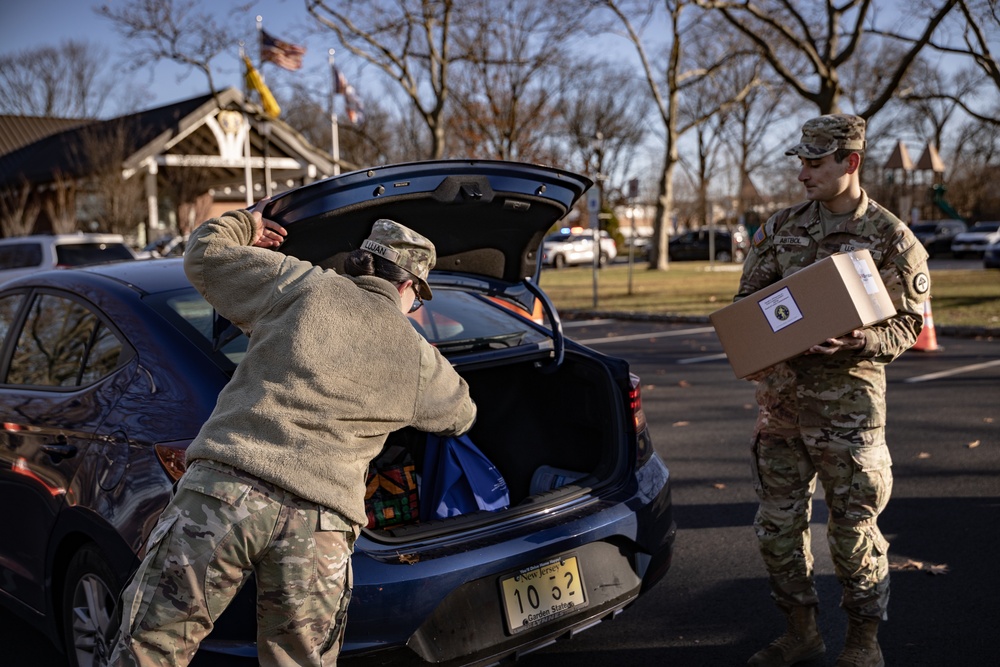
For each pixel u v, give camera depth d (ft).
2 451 10.79
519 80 88.94
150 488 8.69
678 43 92.12
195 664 8.21
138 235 97.30
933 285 61.93
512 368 12.09
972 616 11.71
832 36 57.88
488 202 10.13
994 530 14.70
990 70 43.45
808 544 10.56
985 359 31.35
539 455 11.93
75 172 98.32
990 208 178.70
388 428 7.55
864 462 9.69
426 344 7.86
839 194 9.87
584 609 9.35
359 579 8.11
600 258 127.95
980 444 19.77
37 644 12.15
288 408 7.14
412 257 7.97
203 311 10.27
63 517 9.67
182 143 107.34
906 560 13.58
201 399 8.93
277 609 7.13
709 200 193.77
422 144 142.00
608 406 10.77
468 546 8.77
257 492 6.97
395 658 8.18
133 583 7.04
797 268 10.18
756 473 10.55
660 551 10.36
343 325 7.38
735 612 12.23
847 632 10.27
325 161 109.60
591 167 184.65
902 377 28.35
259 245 8.71
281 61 79.46
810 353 9.79
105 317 10.48
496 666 9.00
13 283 12.46
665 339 42.01
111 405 9.64
